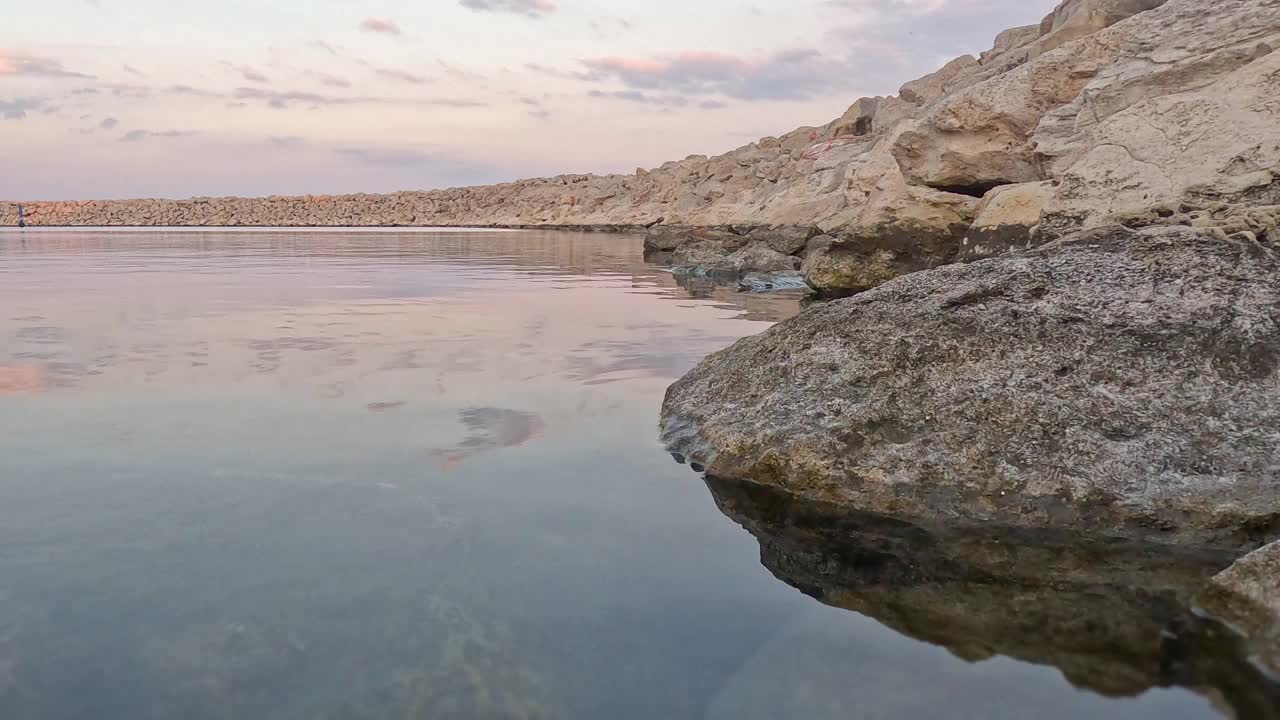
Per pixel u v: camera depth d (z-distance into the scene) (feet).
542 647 4.93
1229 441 7.76
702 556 6.48
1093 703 4.61
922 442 8.47
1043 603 5.92
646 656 4.92
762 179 90.38
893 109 57.93
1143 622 5.62
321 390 11.55
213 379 12.12
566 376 13.12
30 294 24.35
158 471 7.80
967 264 11.25
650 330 18.67
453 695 4.40
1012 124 25.23
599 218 123.85
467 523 6.79
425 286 28.81
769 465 8.57
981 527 7.55
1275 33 16.43
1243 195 13.75
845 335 10.18
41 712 4.12
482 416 10.40
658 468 8.68
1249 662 5.09
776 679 4.75
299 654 4.69
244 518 6.67
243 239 75.46
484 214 167.43
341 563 5.88
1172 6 21.49
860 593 6.01
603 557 6.30
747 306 24.57
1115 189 16.20
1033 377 8.86
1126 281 9.77
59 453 8.30
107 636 4.81
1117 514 7.45
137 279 30.37
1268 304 8.85
